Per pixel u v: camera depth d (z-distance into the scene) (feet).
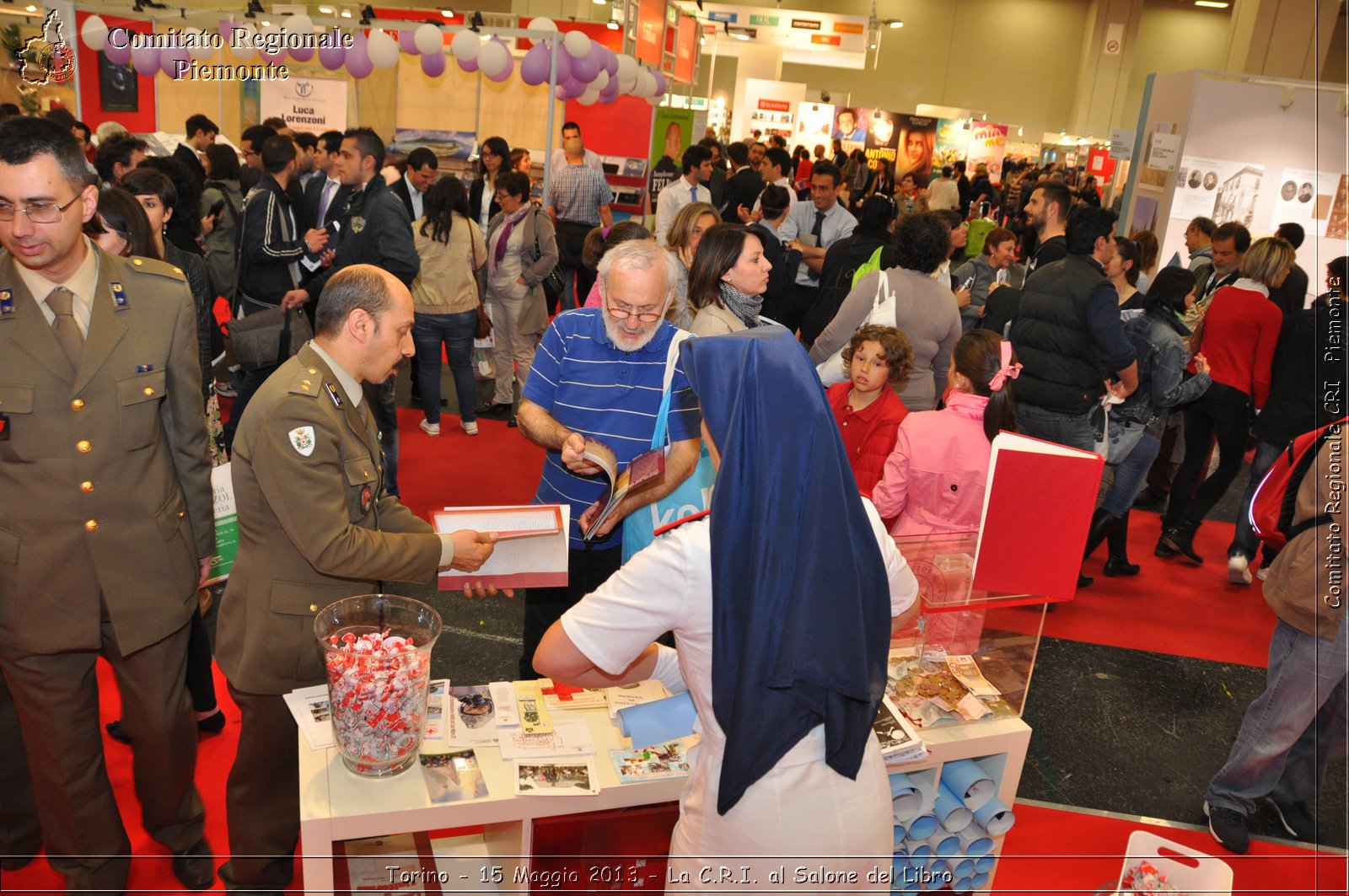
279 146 13.89
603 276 7.59
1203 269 18.52
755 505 4.13
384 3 58.59
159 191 9.82
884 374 9.37
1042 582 6.52
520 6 59.16
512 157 23.98
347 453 6.16
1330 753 8.45
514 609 11.98
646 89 26.99
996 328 15.14
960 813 6.96
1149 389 13.12
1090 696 11.19
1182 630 13.12
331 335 6.18
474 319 17.31
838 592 4.08
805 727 4.25
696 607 4.34
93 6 23.20
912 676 7.28
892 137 63.62
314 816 5.37
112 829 6.80
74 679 6.40
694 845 4.59
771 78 58.18
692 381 4.24
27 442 5.92
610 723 6.48
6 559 6.01
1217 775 8.70
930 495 8.46
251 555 6.29
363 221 13.91
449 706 6.48
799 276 20.34
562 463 8.07
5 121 5.37
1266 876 8.16
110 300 6.12
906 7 74.95
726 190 21.18
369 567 6.01
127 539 6.27
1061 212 13.99
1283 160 23.57
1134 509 18.11
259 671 6.28
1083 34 73.97
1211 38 74.38
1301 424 12.75
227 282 17.40
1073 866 8.10
